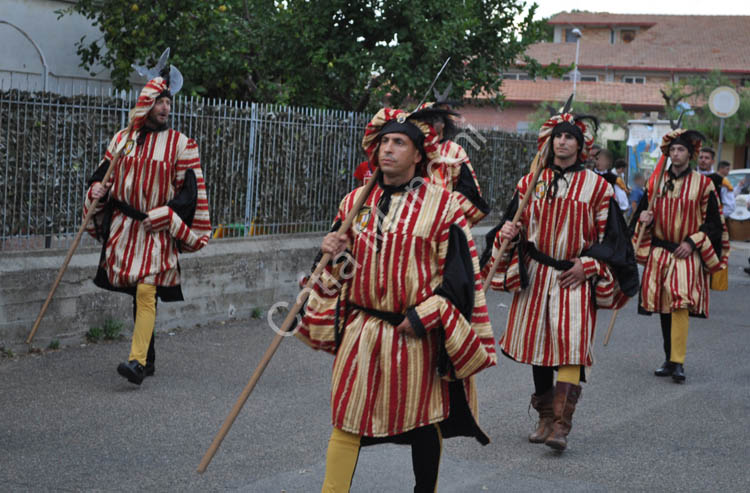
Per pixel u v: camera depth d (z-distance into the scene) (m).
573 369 5.46
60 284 7.50
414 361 3.71
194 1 11.70
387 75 12.70
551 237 5.54
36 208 7.54
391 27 12.79
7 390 6.22
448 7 12.89
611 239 5.53
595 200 5.54
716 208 7.72
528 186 5.65
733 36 46.88
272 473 4.84
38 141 7.51
